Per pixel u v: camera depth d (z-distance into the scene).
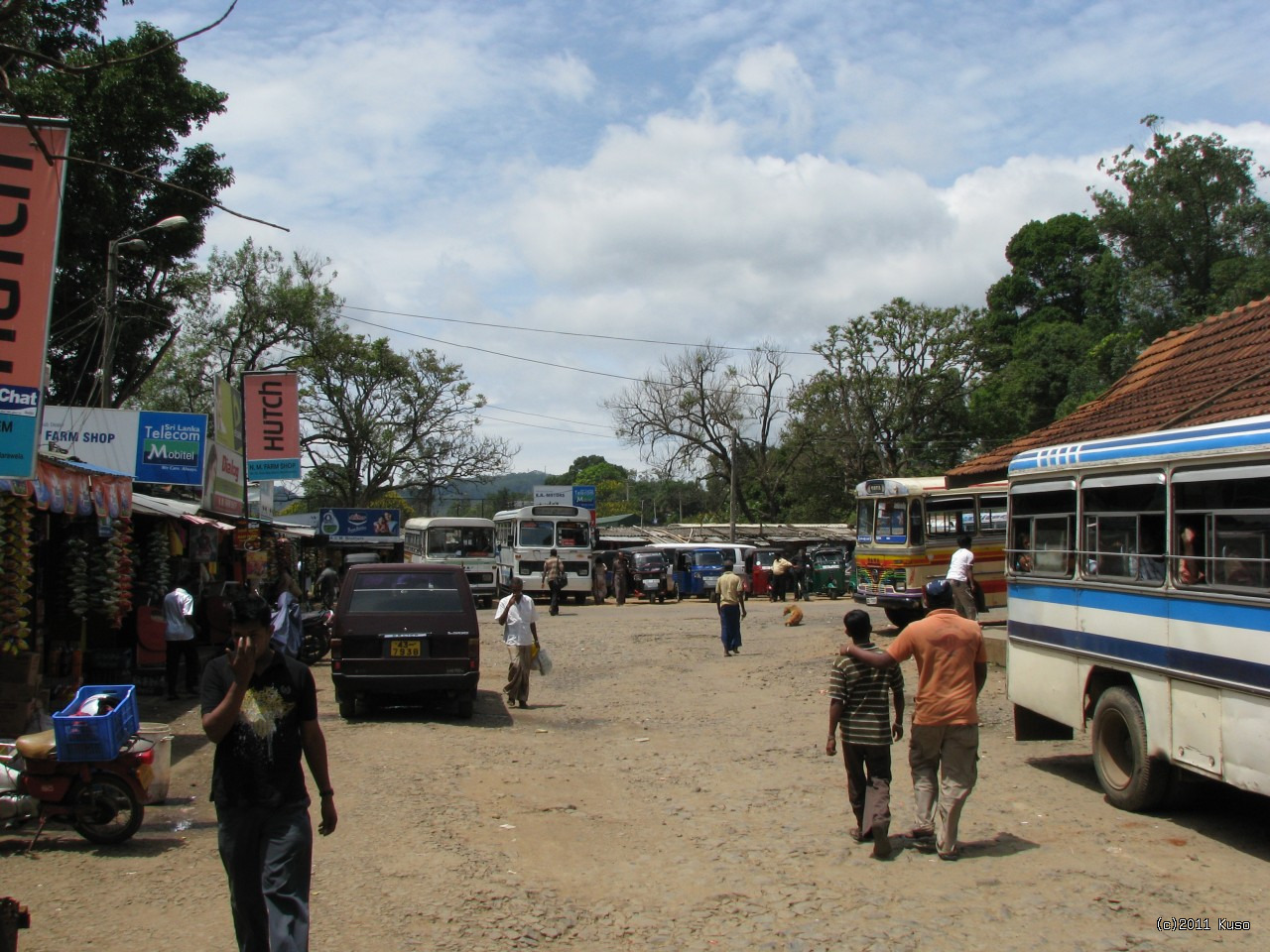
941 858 6.97
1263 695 6.76
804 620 28.41
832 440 56.59
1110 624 8.62
